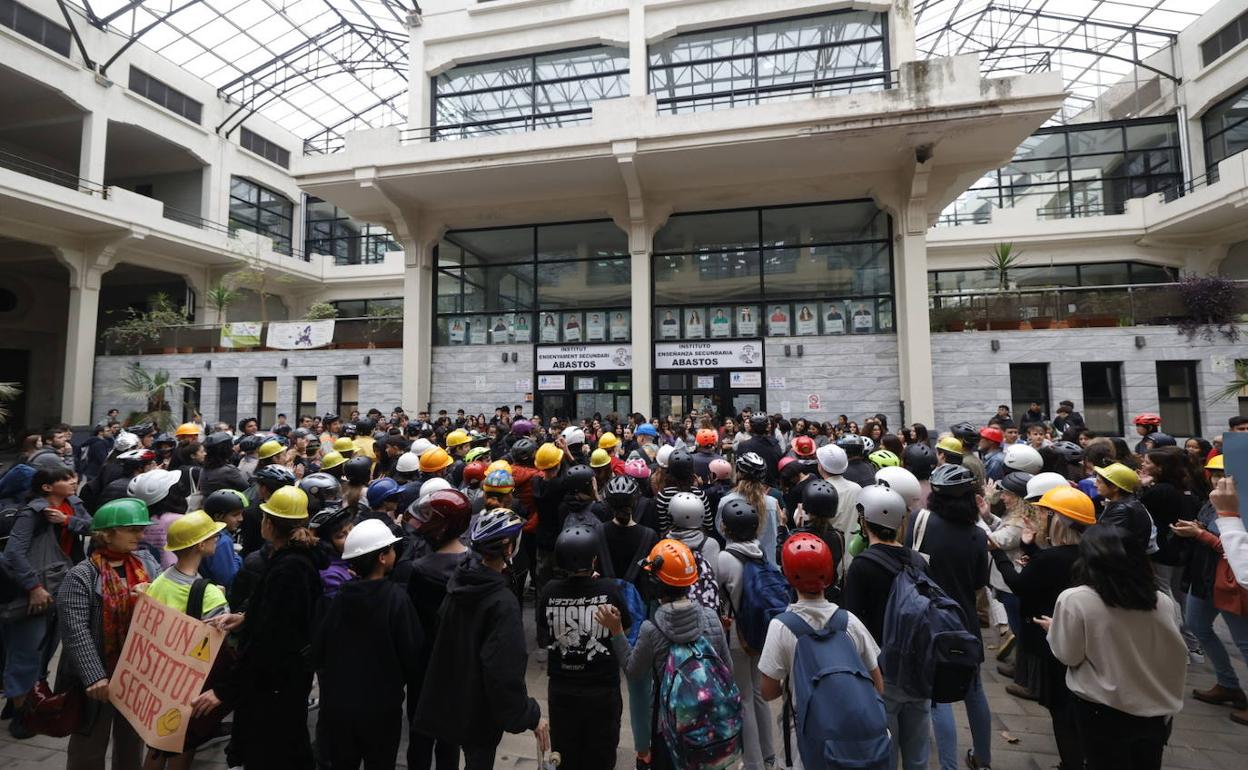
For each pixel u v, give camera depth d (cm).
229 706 278
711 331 1528
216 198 2388
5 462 1819
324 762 266
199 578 301
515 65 1609
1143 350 1314
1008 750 360
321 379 1750
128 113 2052
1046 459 521
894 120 1180
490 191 1534
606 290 1588
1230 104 1925
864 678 227
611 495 368
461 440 714
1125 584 240
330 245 2870
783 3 1431
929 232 2184
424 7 1644
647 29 1505
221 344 1862
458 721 256
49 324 2516
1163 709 235
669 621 249
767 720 333
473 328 1659
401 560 380
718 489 504
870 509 299
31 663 398
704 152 1313
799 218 1504
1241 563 264
